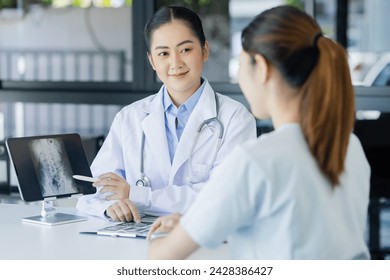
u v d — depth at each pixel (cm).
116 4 469
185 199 216
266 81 132
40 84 411
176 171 225
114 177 219
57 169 217
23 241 193
